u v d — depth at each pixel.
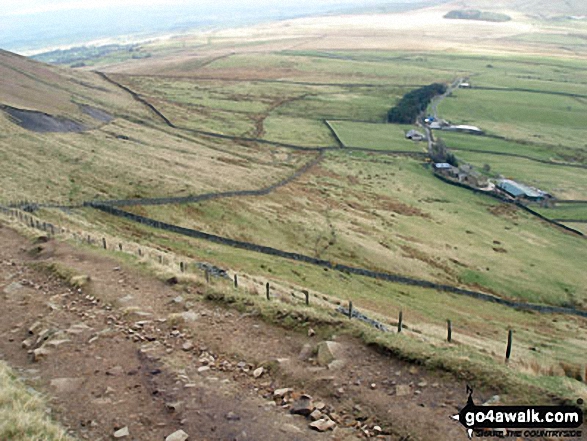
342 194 129.62
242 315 26.38
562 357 51.81
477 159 186.62
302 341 23.47
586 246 114.31
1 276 31.75
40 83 188.38
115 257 36.19
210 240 78.94
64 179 89.50
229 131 192.88
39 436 14.32
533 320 74.31
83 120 150.25
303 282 61.81
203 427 16.52
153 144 142.50
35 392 17.95
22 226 44.44
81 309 26.88
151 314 26.33
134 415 17.06
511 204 143.38
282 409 18.05
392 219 114.44
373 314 45.12
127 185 94.81
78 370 20.12
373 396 18.69
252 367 21.22
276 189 118.94
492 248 106.25
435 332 43.53
